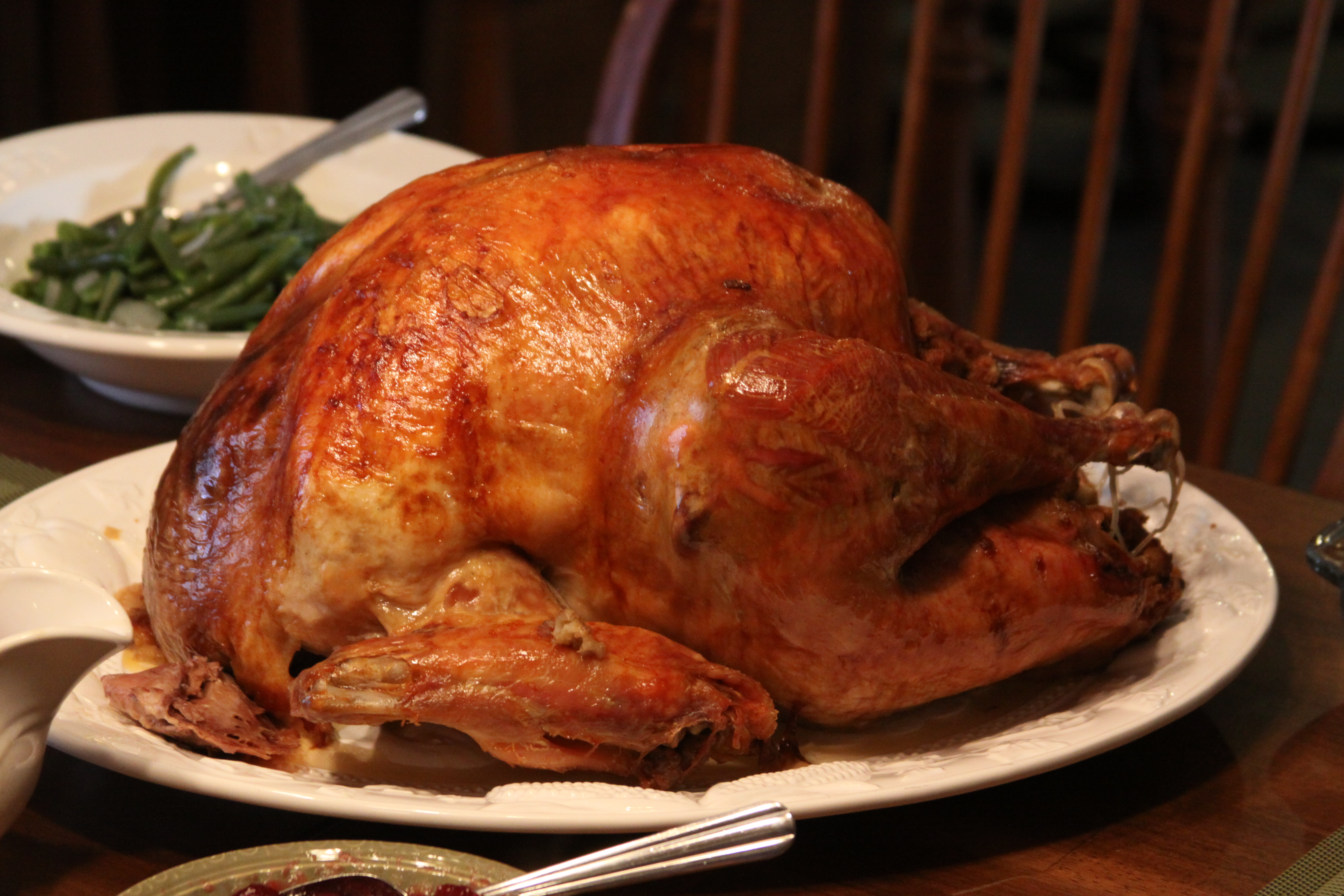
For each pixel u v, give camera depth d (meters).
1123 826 1.17
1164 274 1.74
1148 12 3.12
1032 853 1.16
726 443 1.17
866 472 1.17
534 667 1.16
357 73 3.07
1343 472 1.52
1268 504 1.42
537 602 1.19
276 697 1.20
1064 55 4.96
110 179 1.63
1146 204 4.59
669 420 1.18
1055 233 4.48
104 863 1.13
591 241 1.21
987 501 1.22
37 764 1.11
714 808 1.13
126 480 1.34
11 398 1.48
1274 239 1.65
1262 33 5.09
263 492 1.20
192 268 1.53
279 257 1.54
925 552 1.21
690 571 1.19
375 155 1.69
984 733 1.23
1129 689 1.22
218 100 2.93
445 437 1.18
